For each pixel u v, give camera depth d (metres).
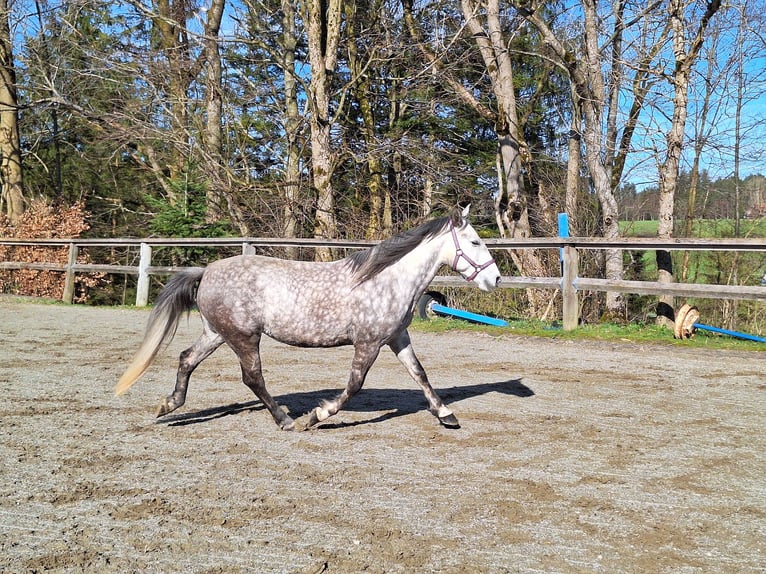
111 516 3.65
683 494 4.00
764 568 3.09
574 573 3.04
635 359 8.52
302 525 3.53
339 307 5.17
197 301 5.39
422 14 18.53
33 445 4.92
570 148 15.52
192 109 20.14
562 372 7.73
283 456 4.70
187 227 17.80
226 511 3.71
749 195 17.91
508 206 14.98
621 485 4.14
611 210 12.84
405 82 20.45
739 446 4.93
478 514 3.68
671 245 9.30
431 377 7.52
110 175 26.19
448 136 22.69
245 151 20.91
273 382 7.21
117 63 18.34
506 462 4.56
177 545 3.30
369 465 4.50
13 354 8.87
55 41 20.55
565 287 10.29
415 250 5.30
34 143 25.08
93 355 8.87
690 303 14.19
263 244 13.01
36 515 3.65
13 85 20.92
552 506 3.80
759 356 8.50
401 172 20.45
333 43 17.08
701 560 3.17
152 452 4.78
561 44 15.12
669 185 11.88
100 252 21.83
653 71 11.92
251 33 20.56
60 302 16.39
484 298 12.95
